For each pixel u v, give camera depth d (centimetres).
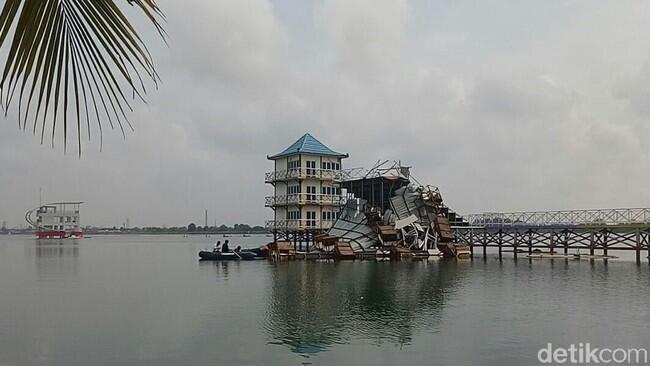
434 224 6172
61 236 17100
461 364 1673
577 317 2350
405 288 3391
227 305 2781
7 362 1733
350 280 3872
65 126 299
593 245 5669
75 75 300
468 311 2530
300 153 6600
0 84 279
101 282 4019
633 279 3772
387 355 1778
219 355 1805
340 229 6338
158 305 2806
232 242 15350
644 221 5275
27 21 283
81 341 1995
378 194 6756
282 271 4653
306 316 2445
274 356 1778
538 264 5172
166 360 1745
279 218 6994
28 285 3844
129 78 306
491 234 6294
